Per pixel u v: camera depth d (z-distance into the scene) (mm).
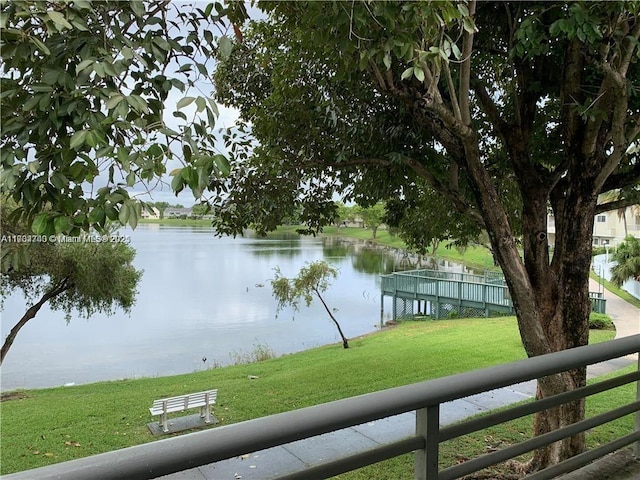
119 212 1063
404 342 11633
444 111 2430
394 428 5238
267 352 14664
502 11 3150
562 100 3117
